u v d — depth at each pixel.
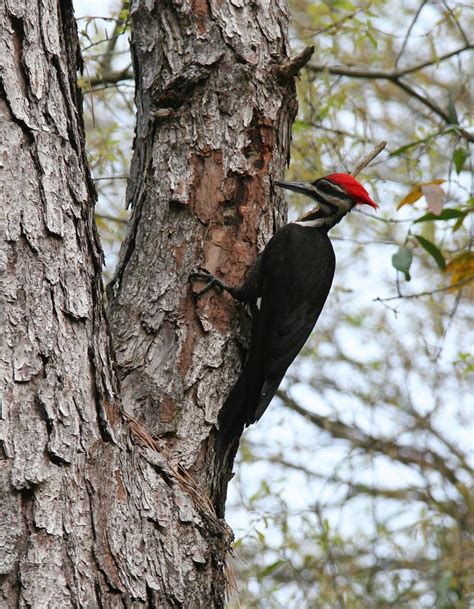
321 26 16.03
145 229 9.84
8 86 7.62
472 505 17.58
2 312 7.14
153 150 10.10
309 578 16.08
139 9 10.62
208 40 10.20
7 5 7.78
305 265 11.16
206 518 8.41
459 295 14.58
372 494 18.20
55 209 7.57
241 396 9.52
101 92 15.55
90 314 7.62
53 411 7.12
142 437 8.55
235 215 9.94
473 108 17.09
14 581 6.65
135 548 7.42
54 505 6.93
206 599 8.10
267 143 10.12
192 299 9.54
